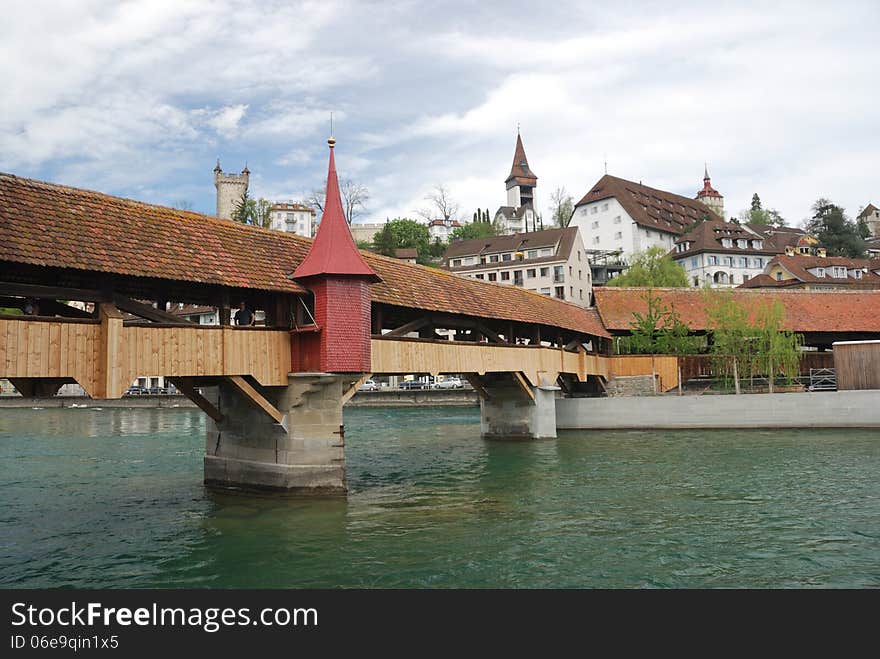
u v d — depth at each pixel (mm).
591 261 76062
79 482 18047
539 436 26984
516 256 68188
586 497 15258
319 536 11883
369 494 15844
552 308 29078
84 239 10922
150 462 22312
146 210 12945
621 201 78188
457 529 12359
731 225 78000
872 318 35906
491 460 21844
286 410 14508
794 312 36125
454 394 51750
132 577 9805
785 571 9812
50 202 11125
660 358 34219
